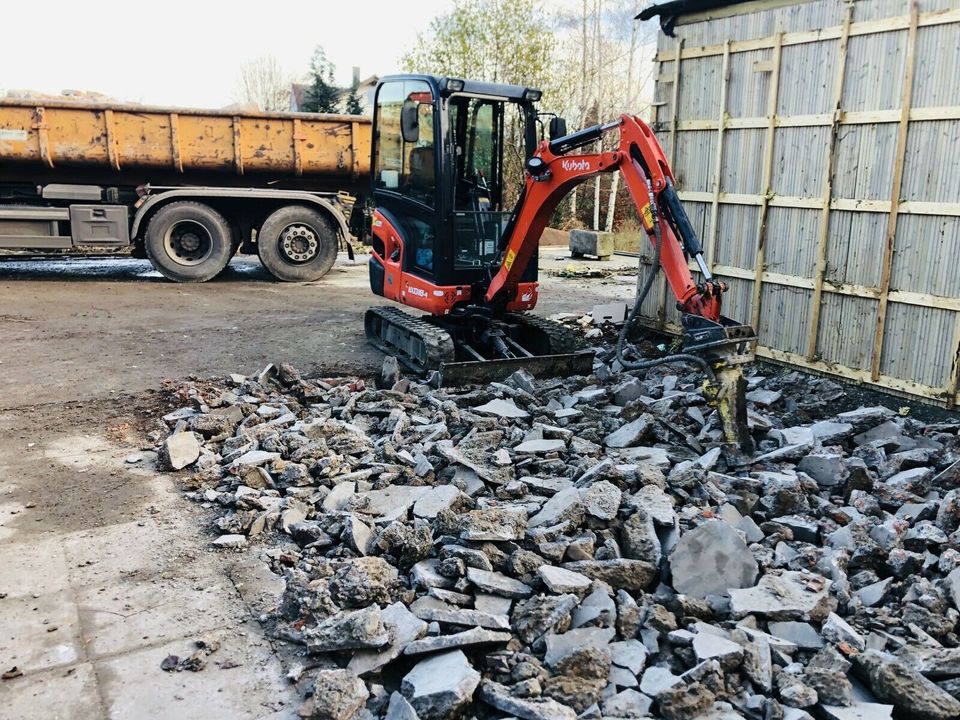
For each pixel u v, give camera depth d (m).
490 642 3.33
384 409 6.22
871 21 6.38
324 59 27.25
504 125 7.95
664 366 7.61
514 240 7.16
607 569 3.81
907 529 4.32
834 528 4.41
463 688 3.02
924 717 3.03
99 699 3.18
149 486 5.19
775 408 6.58
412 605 3.61
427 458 5.12
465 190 7.92
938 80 6.00
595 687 3.13
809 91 6.93
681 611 3.62
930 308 6.21
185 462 5.45
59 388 7.08
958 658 3.22
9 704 3.14
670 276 5.60
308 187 13.53
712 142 7.92
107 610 3.79
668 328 8.62
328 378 7.48
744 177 7.61
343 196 13.42
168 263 12.50
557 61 22.23
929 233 6.16
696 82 8.02
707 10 7.82
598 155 6.17
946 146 5.98
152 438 6.00
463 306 7.79
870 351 6.68
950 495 4.46
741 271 7.74
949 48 5.91
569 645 3.33
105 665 3.39
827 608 3.62
